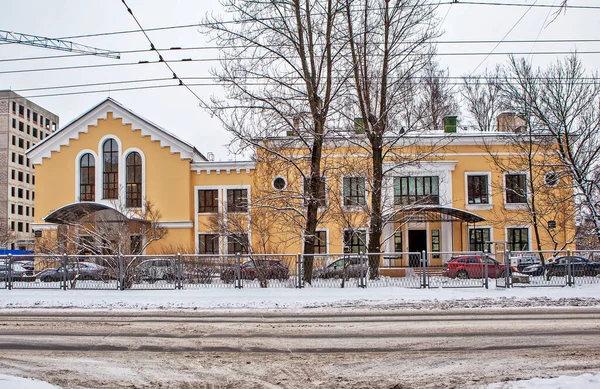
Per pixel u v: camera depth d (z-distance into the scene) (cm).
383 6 2147
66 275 1934
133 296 1766
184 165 3478
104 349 942
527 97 2523
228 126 2000
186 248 3259
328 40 2045
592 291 1752
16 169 8194
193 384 716
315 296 1716
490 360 824
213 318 1331
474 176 3344
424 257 1869
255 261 1881
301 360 844
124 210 3206
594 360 813
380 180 2295
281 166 2162
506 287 1864
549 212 2842
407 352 890
